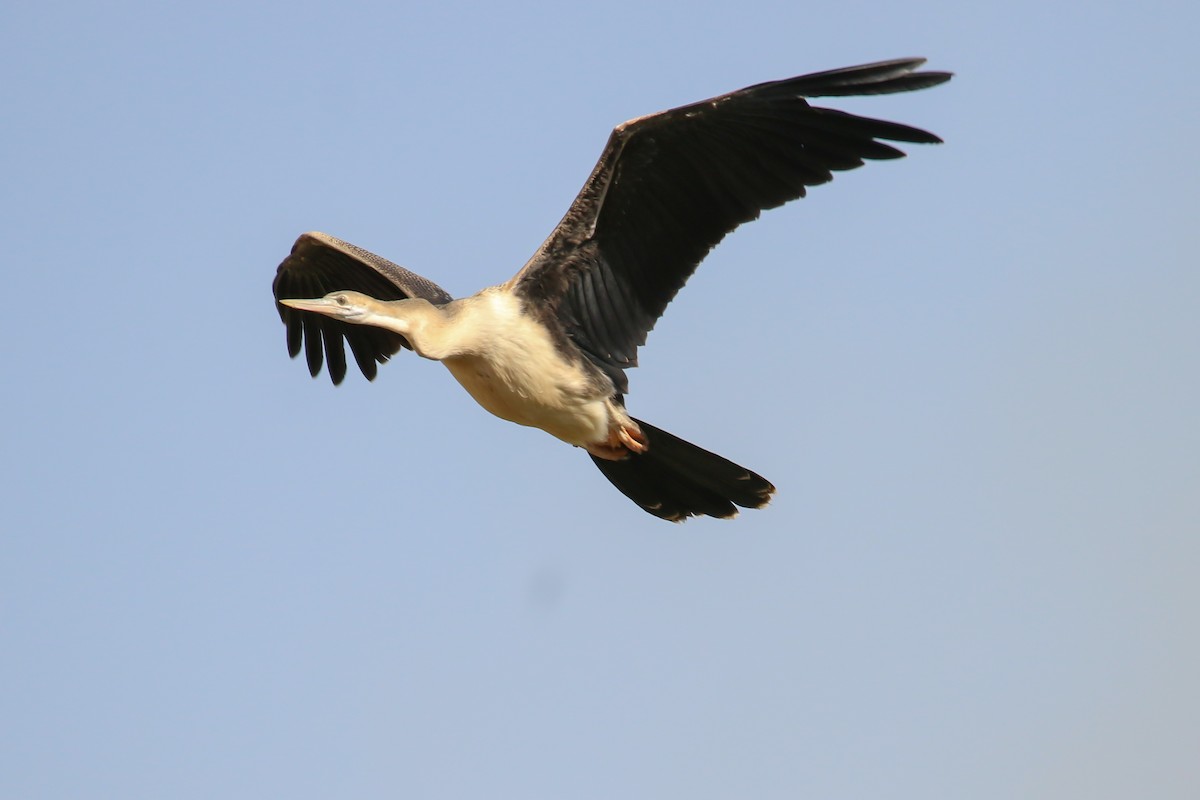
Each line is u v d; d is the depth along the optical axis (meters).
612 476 15.38
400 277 15.95
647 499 15.38
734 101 13.04
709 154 13.66
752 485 15.06
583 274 14.22
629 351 14.38
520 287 14.19
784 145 13.52
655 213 14.02
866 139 13.29
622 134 13.41
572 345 14.24
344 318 13.58
